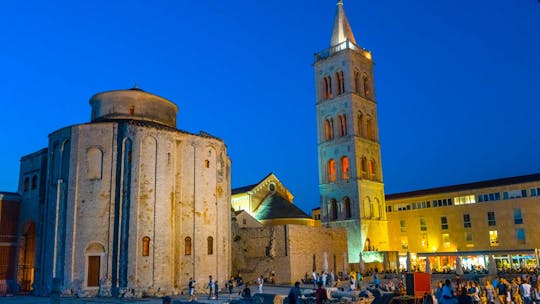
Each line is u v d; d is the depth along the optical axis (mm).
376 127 88062
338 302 35656
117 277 47844
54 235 49938
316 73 90188
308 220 80438
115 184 50406
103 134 51406
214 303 39875
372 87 89938
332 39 90688
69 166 50844
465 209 84938
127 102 57062
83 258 48312
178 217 51844
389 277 66062
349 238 78750
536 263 69375
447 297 26906
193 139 54969
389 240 94500
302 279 62375
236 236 65188
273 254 62625
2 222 58375
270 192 92562
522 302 33562
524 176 82562
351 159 81188
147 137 51469
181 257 51156
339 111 84938
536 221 76500
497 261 76438
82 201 49781
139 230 48906
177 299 44750
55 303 38875
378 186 84250
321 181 85250
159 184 50906
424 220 90250
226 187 58875
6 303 42500
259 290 48625
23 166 61656
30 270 58656
